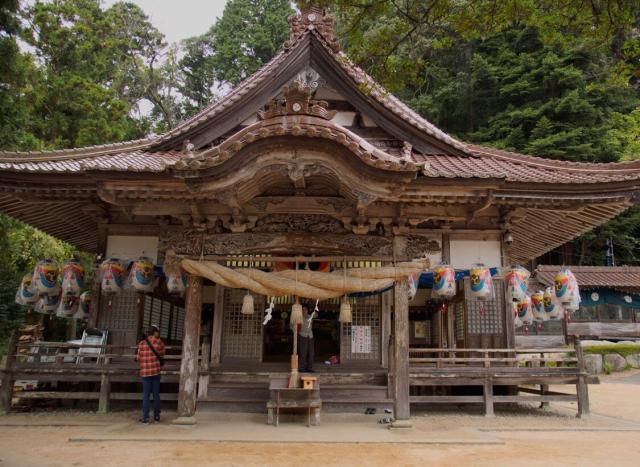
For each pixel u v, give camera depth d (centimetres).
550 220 1255
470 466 623
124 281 1121
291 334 1773
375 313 1189
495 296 1201
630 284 2738
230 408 1015
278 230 924
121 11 4544
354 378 1086
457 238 1199
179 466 601
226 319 1188
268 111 853
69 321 2506
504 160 1270
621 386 1870
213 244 919
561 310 1347
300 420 925
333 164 806
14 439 761
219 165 799
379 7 720
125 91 4647
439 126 3931
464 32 757
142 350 921
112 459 632
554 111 3281
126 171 856
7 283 2172
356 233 925
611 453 716
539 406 1254
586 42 820
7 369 1033
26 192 1062
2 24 1499
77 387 1209
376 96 1270
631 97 3569
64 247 2294
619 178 1032
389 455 676
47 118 2627
